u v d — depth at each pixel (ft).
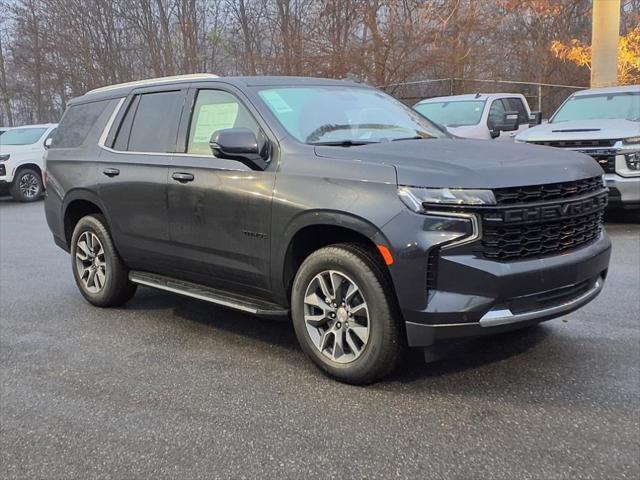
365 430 11.37
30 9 89.35
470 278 11.59
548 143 29.32
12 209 48.75
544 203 12.10
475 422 11.51
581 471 9.83
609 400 12.16
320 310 13.62
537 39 76.18
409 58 60.85
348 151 13.30
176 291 16.85
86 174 19.03
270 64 67.92
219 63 80.94
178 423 11.89
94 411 12.50
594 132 28.37
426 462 10.26
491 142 14.88
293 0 69.36
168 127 16.93
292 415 12.05
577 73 76.28
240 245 14.66
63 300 20.71
